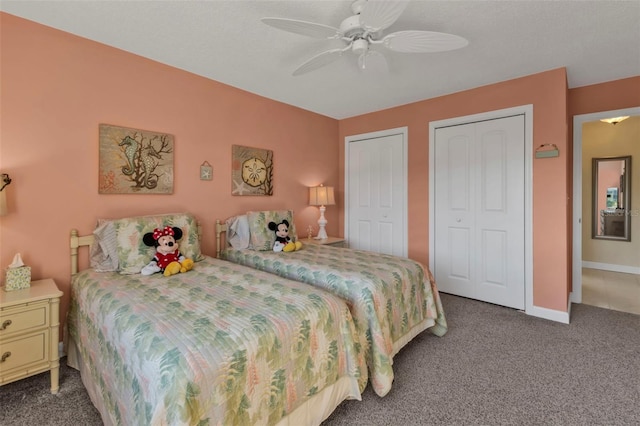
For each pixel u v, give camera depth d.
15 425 1.53
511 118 3.03
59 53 2.12
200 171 2.93
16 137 1.97
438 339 2.44
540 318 2.85
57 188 2.13
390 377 1.72
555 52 2.44
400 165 3.89
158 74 2.61
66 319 2.12
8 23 1.93
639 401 1.70
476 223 3.30
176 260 2.25
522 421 1.55
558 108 2.75
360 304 1.89
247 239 3.05
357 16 1.70
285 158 3.76
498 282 3.17
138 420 1.08
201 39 2.25
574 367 2.03
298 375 1.38
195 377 1.04
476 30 2.11
